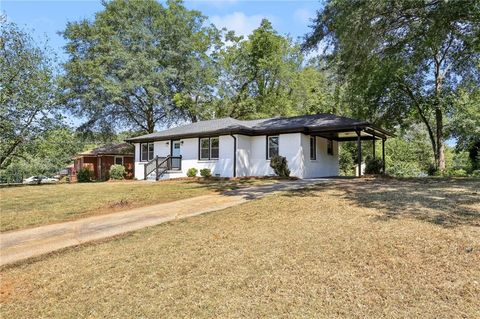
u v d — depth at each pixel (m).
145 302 3.80
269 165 16.98
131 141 22.56
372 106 19.47
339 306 3.36
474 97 18.77
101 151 28.66
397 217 5.92
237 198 9.88
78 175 24.22
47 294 4.20
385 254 4.38
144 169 20.22
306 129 15.55
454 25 10.35
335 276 3.96
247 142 17.67
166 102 27.22
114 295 4.03
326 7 11.09
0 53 18.89
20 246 6.23
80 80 24.62
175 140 20.05
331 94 26.72
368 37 9.89
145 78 25.06
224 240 5.62
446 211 6.11
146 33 26.27
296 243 5.11
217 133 17.23
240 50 29.23
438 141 19.38
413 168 22.62
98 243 6.18
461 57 14.36
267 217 6.88
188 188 13.09
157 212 8.70
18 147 20.86
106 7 26.64
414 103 19.31
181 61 27.92
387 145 28.23
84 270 4.86
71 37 26.05
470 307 3.15
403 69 14.69
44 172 23.50
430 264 4.02
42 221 8.17
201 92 28.62
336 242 4.96
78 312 3.71
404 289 3.55
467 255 4.14
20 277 4.79
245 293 3.78
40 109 20.25
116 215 8.62
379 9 9.28
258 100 29.86
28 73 19.73
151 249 5.52
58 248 6.04
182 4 29.08
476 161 19.52
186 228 6.68
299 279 3.97
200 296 3.81
